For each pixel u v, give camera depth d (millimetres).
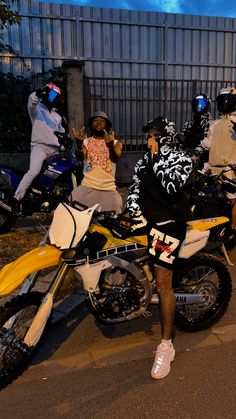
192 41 9406
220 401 2545
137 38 9023
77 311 3664
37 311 2762
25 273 2572
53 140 5430
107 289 2910
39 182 5457
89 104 8242
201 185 4270
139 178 2904
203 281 3320
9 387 2740
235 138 4598
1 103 8062
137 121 8766
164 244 2715
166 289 2824
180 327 3270
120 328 3428
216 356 3027
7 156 7871
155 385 2713
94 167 4133
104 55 8898
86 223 2639
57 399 2609
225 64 9773
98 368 2920
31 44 8438
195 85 8906
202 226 3174
